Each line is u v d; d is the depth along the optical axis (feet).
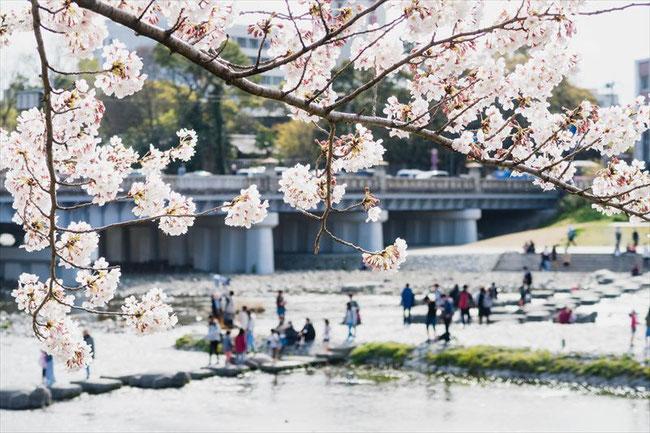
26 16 31.96
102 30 32.45
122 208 307.58
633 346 166.91
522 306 239.30
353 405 143.13
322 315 249.34
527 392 149.79
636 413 134.72
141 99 481.87
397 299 291.99
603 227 419.95
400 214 482.69
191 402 145.38
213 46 34.04
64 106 35.88
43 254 344.49
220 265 394.52
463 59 38.32
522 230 488.02
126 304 38.29
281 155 530.68
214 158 508.53
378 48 38.40
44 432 125.39
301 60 37.17
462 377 162.81
